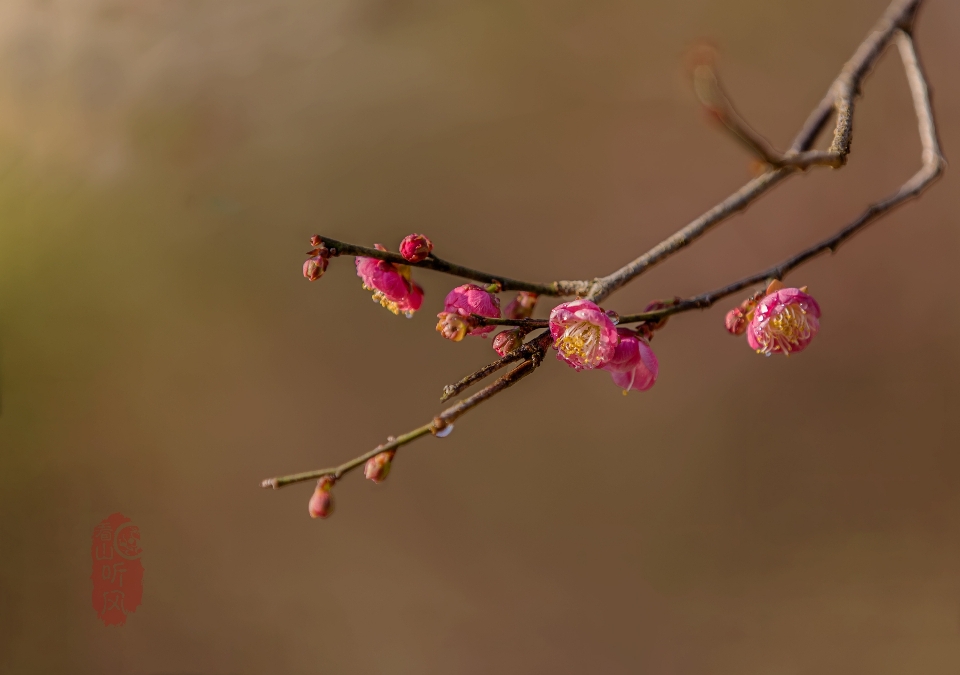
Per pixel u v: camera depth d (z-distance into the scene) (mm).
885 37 992
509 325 891
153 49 1494
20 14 1444
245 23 1528
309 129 1536
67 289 1496
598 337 889
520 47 1545
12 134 1462
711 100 893
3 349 1467
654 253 925
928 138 973
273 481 897
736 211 936
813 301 920
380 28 1571
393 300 911
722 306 1401
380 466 895
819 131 987
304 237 1493
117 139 1484
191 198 1491
